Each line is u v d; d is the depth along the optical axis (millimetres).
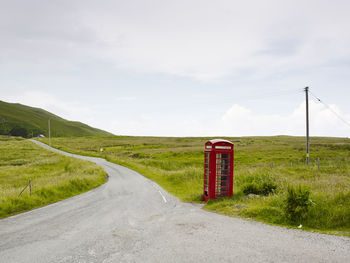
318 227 6816
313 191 10352
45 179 24016
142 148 88062
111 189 18906
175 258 5000
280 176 18250
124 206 11773
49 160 48500
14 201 11914
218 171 12758
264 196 11188
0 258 5230
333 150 58000
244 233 6582
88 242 6215
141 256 5164
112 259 5039
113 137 170625
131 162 45344
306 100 27344
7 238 6723
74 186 18641
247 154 53906
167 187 19531
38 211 10898
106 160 53688
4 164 47125
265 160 44656
